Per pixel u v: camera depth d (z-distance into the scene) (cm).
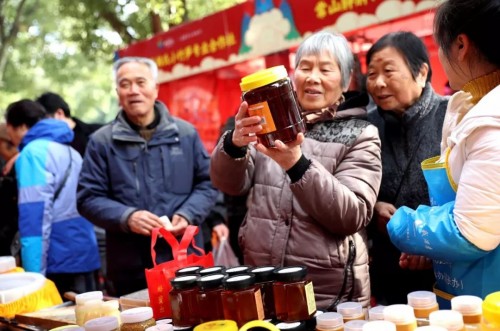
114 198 265
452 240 130
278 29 414
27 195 293
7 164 366
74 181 318
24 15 1335
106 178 266
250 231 182
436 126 213
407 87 210
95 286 355
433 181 146
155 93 273
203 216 269
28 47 1452
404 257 188
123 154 264
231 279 134
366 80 231
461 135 132
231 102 523
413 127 212
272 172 183
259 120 143
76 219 319
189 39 504
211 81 530
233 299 132
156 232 174
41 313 187
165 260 258
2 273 225
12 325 188
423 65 214
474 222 126
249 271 143
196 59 500
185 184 274
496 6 130
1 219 357
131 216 248
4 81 1518
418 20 359
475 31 133
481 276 137
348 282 171
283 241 174
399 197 214
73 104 1975
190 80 545
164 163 268
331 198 156
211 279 139
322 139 179
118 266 262
